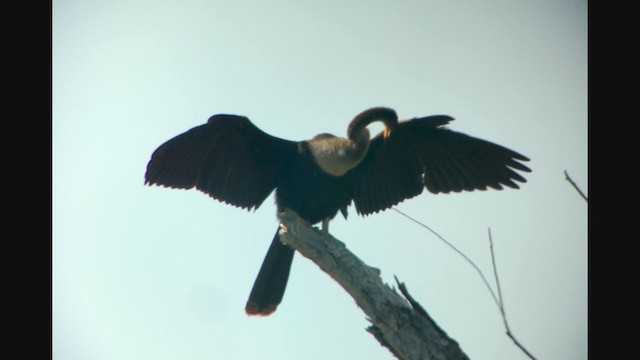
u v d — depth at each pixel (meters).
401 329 8.72
